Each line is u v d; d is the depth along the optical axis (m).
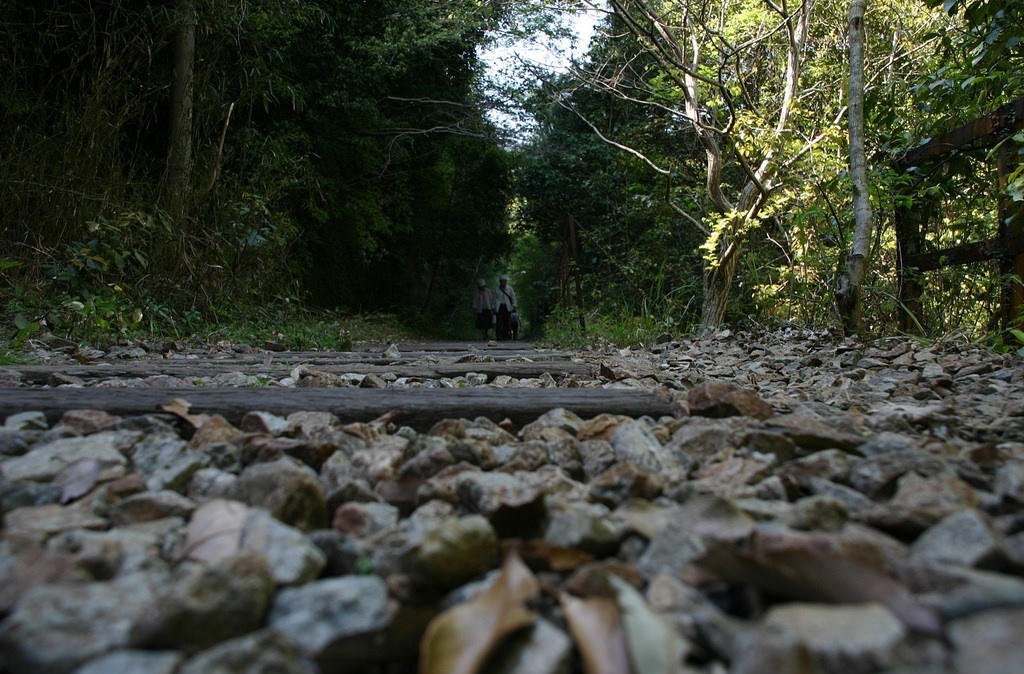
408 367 4.51
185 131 9.29
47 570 1.09
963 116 6.12
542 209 20.50
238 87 11.86
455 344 10.35
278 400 2.59
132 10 9.42
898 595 0.96
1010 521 1.29
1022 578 1.12
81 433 2.20
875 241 7.29
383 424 2.45
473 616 0.95
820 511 1.37
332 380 3.71
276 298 10.16
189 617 0.94
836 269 7.74
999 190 5.21
